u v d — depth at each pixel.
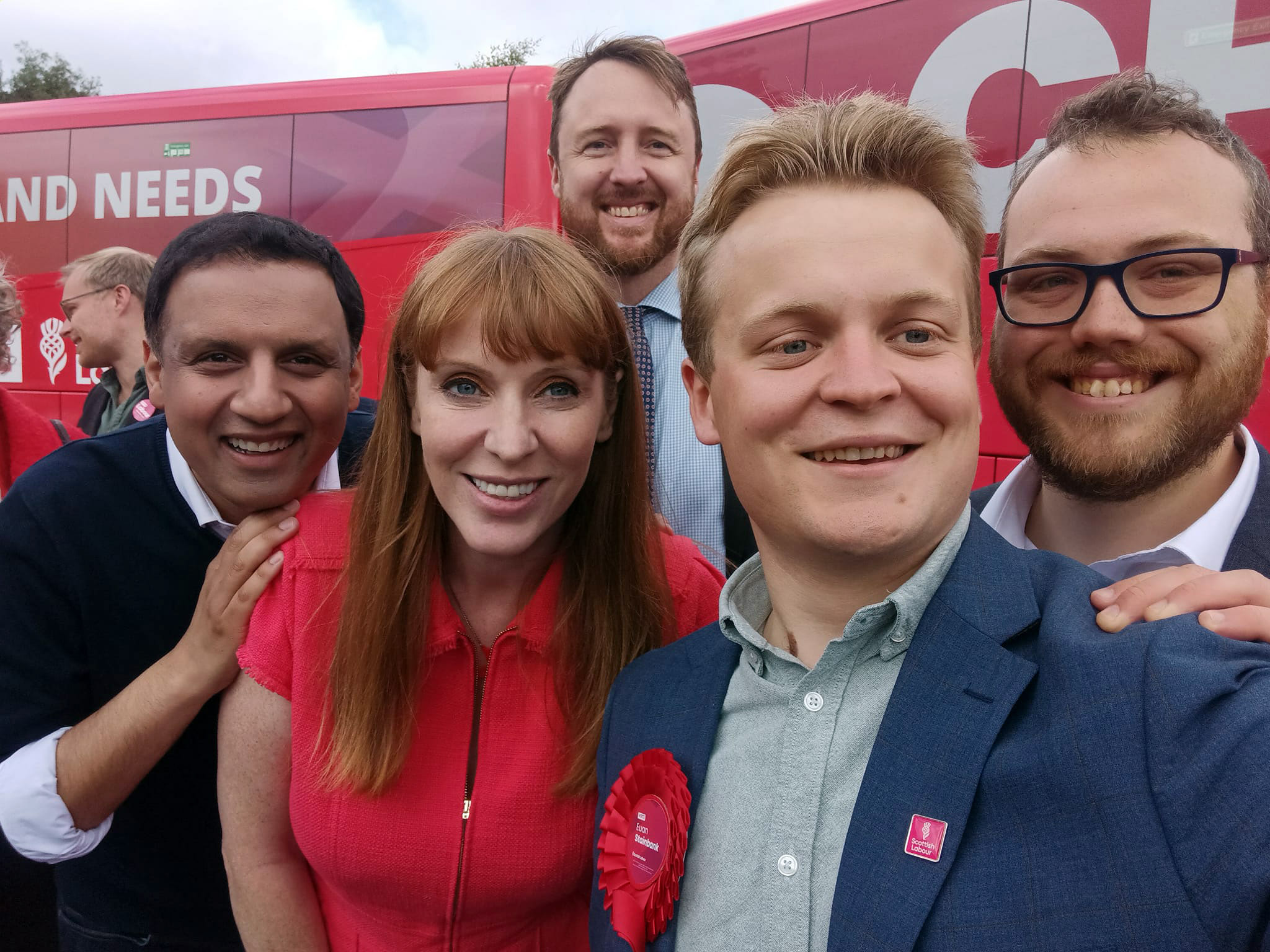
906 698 0.41
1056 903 0.35
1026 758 0.38
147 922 0.78
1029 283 0.63
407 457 0.62
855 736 0.43
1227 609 0.41
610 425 0.64
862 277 0.41
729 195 0.45
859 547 0.42
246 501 0.69
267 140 2.16
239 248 0.66
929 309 0.42
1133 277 0.58
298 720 0.61
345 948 0.63
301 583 0.64
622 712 0.54
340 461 0.89
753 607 0.52
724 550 1.04
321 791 0.60
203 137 2.23
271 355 0.67
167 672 0.66
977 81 1.48
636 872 0.48
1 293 1.10
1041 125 1.42
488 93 2.00
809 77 1.65
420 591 0.61
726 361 0.45
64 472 0.75
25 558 0.72
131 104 2.32
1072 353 0.61
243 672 0.65
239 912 0.64
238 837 0.64
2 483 1.16
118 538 0.74
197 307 0.66
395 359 0.62
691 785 0.47
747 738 0.47
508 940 0.61
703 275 0.47
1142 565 0.62
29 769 0.68
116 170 2.31
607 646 0.62
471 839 0.58
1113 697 0.37
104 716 0.68
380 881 0.59
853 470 0.42
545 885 0.59
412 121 2.05
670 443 1.08
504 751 0.60
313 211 2.12
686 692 0.51
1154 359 0.59
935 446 0.42
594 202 1.21
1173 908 0.33
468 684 0.61
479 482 0.59
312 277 0.68
